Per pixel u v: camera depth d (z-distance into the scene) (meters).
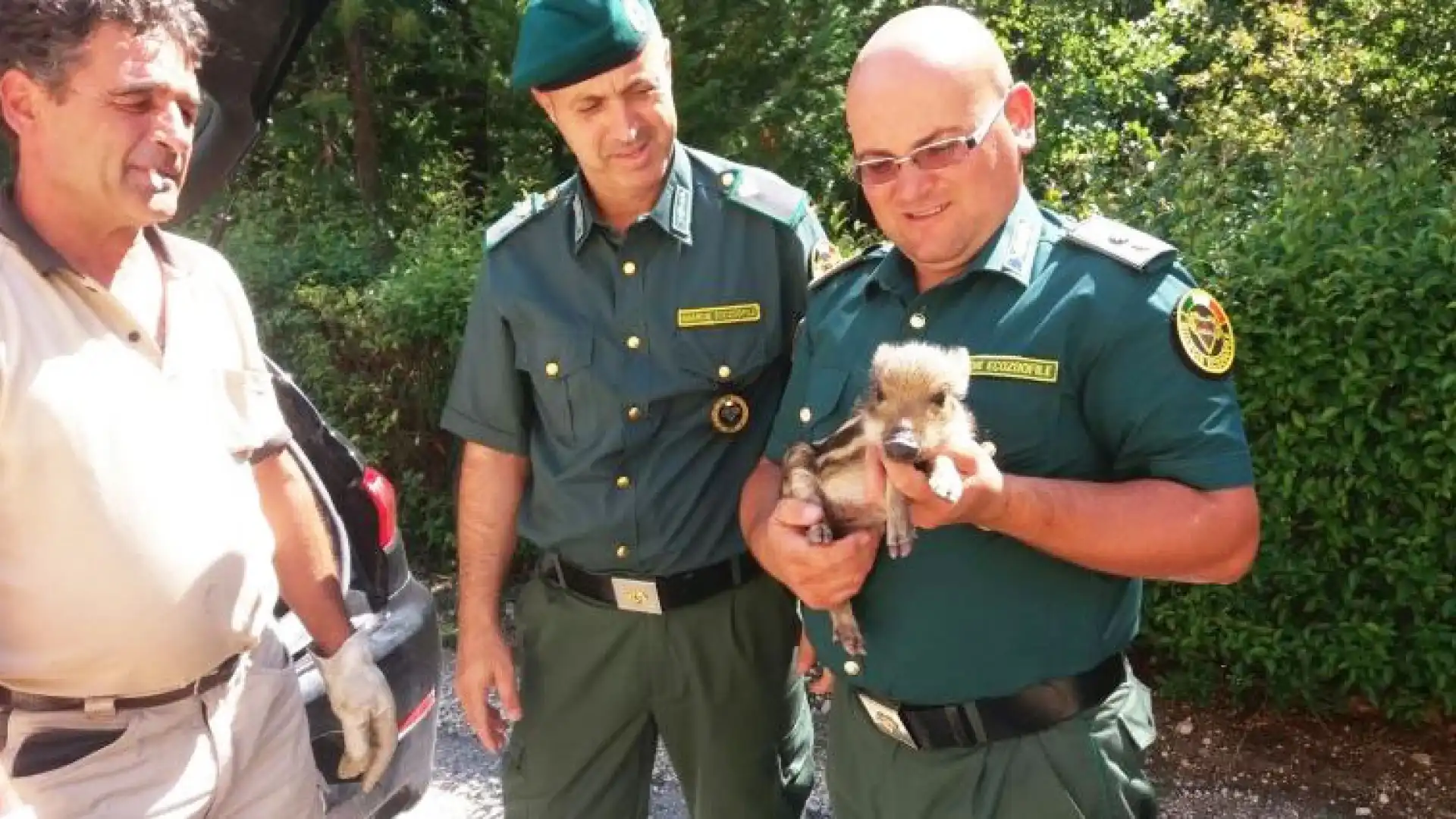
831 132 7.67
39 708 2.14
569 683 3.09
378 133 8.70
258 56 3.94
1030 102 2.35
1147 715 2.36
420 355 6.17
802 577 2.22
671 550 2.94
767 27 7.52
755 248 3.00
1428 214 4.11
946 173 2.19
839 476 2.17
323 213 8.29
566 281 3.00
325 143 8.55
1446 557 4.08
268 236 7.17
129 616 2.12
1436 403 3.98
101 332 2.13
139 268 2.28
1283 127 7.45
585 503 2.98
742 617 3.01
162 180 2.13
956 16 2.26
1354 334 3.99
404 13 7.93
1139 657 4.84
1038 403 2.21
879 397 2.05
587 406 2.96
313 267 6.87
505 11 7.52
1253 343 4.17
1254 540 2.18
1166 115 10.31
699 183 3.05
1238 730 4.52
